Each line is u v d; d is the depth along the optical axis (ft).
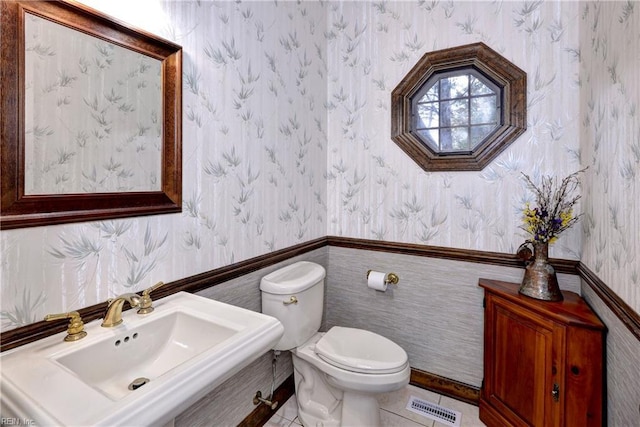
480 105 5.59
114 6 3.13
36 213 2.64
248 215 4.87
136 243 3.41
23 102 2.55
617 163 3.50
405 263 6.23
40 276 2.68
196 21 3.91
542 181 5.10
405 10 6.07
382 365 4.42
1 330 2.46
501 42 5.30
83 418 1.74
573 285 4.95
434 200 5.93
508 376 4.91
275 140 5.37
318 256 6.68
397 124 6.15
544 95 5.04
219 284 4.38
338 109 6.82
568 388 4.01
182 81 3.75
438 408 5.64
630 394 3.12
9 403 1.91
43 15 2.65
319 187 6.70
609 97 3.74
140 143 3.41
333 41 6.82
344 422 4.68
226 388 4.46
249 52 4.75
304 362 5.28
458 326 5.81
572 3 4.84
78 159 2.91
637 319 2.96
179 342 3.28
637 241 3.02
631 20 3.19
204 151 4.09
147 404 1.93
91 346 2.66
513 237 5.33
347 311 6.87
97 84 3.03
